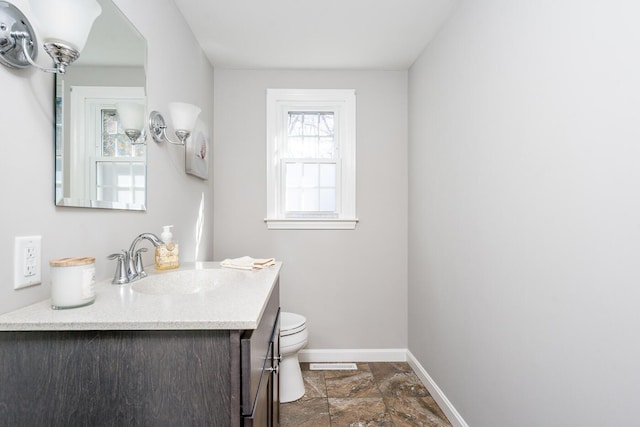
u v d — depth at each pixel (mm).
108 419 755
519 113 1310
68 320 749
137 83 1364
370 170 2734
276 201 2748
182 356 763
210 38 2225
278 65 2645
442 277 2045
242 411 784
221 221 2691
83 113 1050
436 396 2107
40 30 795
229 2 1851
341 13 1963
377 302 2740
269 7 1899
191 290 1396
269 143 2711
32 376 750
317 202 2779
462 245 1785
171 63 1783
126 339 758
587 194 989
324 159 2777
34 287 889
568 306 1063
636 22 840
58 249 972
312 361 2709
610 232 913
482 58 1589
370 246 2734
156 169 1594
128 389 757
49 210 936
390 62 2600
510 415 1373
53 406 752
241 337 792
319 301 2725
